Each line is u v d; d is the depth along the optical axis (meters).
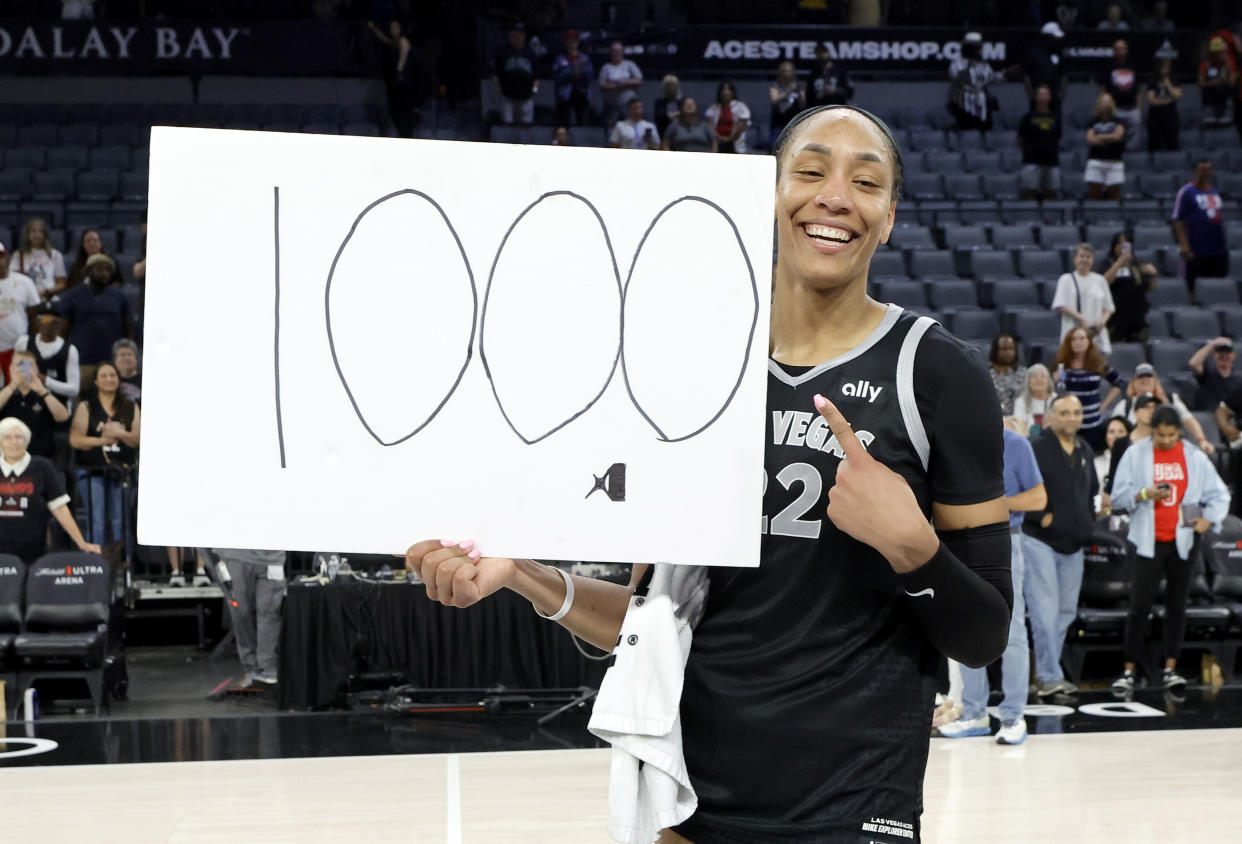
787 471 1.38
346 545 1.33
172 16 12.94
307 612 6.09
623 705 1.35
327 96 12.88
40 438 7.74
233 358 1.33
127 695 6.48
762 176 1.34
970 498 1.36
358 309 1.34
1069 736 5.48
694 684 1.38
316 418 1.33
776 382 1.41
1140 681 6.75
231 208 1.33
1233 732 5.55
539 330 1.34
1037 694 6.37
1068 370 8.12
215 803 4.43
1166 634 6.46
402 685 6.21
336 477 1.33
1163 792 4.53
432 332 1.34
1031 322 9.66
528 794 4.52
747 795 1.34
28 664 6.03
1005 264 10.53
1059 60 13.01
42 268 9.53
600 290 1.35
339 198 1.33
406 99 11.98
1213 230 10.78
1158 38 13.88
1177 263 10.84
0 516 6.61
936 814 4.27
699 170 1.35
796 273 1.40
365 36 12.74
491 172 1.34
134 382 7.73
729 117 11.76
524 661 6.11
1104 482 7.46
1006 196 11.91
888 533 1.24
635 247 1.35
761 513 1.36
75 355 8.18
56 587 6.20
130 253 10.17
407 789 4.61
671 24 14.02
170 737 5.55
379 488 1.33
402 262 1.34
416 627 6.10
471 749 5.28
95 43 12.32
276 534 1.32
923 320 1.41
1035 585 6.21
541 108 12.65
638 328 1.35
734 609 1.39
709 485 1.33
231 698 6.39
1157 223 11.34
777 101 11.83
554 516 1.33
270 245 1.33
